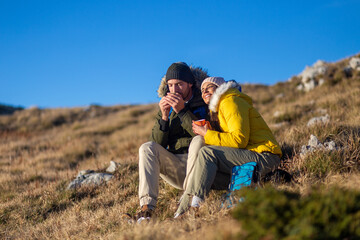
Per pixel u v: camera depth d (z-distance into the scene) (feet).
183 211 10.28
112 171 20.77
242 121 10.42
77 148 40.34
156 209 12.30
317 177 11.77
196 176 10.34
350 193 6.82
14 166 32.78
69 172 25.49
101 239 10.19
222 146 10.61
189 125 11.80
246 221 6.41
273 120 33.40
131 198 15.19
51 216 15.92
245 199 7.16
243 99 11.05
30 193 19.22
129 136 46.52
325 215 6.25
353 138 14.57
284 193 7.70
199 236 7.66
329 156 12.72
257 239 6.18
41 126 71.05
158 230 8.44
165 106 12.07
